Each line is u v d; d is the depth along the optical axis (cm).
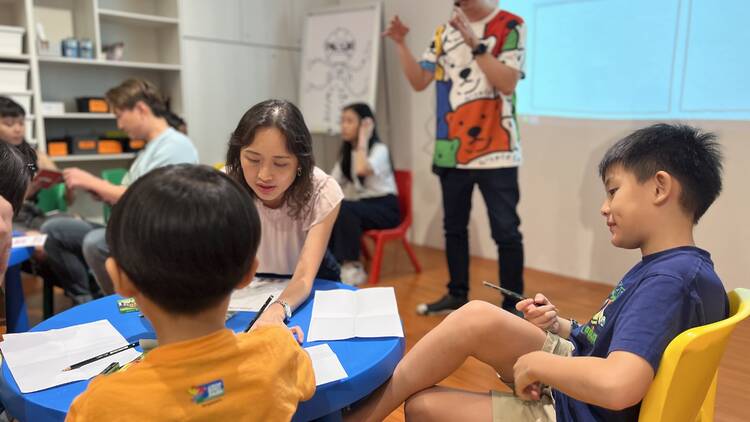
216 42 409
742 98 253
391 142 435
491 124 241
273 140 119
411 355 110
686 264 86
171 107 396
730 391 184
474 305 112
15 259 161
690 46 266
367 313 115
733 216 261
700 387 85
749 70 249
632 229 92
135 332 109
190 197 63
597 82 304
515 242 247
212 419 66
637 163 91
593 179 311
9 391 86
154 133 245
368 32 418
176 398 64
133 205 64
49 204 305
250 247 68
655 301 83
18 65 307
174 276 64
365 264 361
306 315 116
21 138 246
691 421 89
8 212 115
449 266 268
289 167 123
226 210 65
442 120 258
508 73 228
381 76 434
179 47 380
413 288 307
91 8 339
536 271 344
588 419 93
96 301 128
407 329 246
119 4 380
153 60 400
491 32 237
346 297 126
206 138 412
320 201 140
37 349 100
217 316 70
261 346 72
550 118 327
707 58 261
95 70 373
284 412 72
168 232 62
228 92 421
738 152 255
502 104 239
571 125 317
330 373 89
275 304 115
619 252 305
